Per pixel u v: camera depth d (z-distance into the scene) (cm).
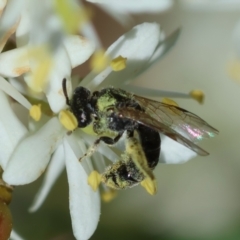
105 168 7
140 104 7
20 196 8
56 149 7
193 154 7
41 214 8
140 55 7
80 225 7
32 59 7
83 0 8
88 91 7
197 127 7
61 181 8
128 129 7
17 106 7
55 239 8
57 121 7
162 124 7
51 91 7
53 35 7
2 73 7
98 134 7
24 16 7
